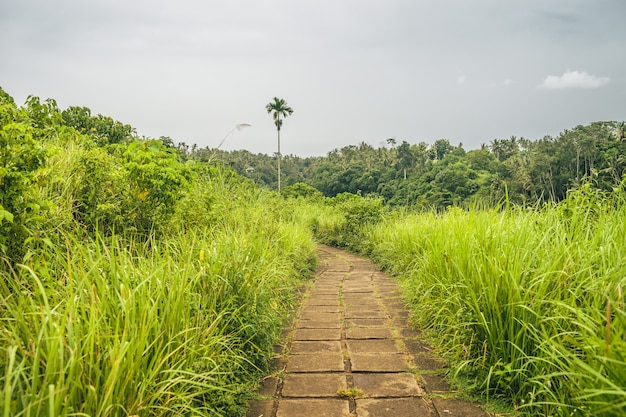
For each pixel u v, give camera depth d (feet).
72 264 9.80
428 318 15.52
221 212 21.86
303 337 15.01
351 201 54.70
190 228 18.26
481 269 11.62
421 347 13.71
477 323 10.77
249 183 36.37
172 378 8.23
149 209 16.46
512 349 9.70
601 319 8.18
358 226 48.80
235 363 10.57
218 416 8.81
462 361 11.04
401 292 21.65
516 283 9.89
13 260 10.44
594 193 14.01
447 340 13.03
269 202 37.55
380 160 292.61
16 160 10.60
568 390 8.15
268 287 14.75
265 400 10.23
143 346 7.41
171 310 9.31
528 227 12.39
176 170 16.98
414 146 269.03
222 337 10.57
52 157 15.61
